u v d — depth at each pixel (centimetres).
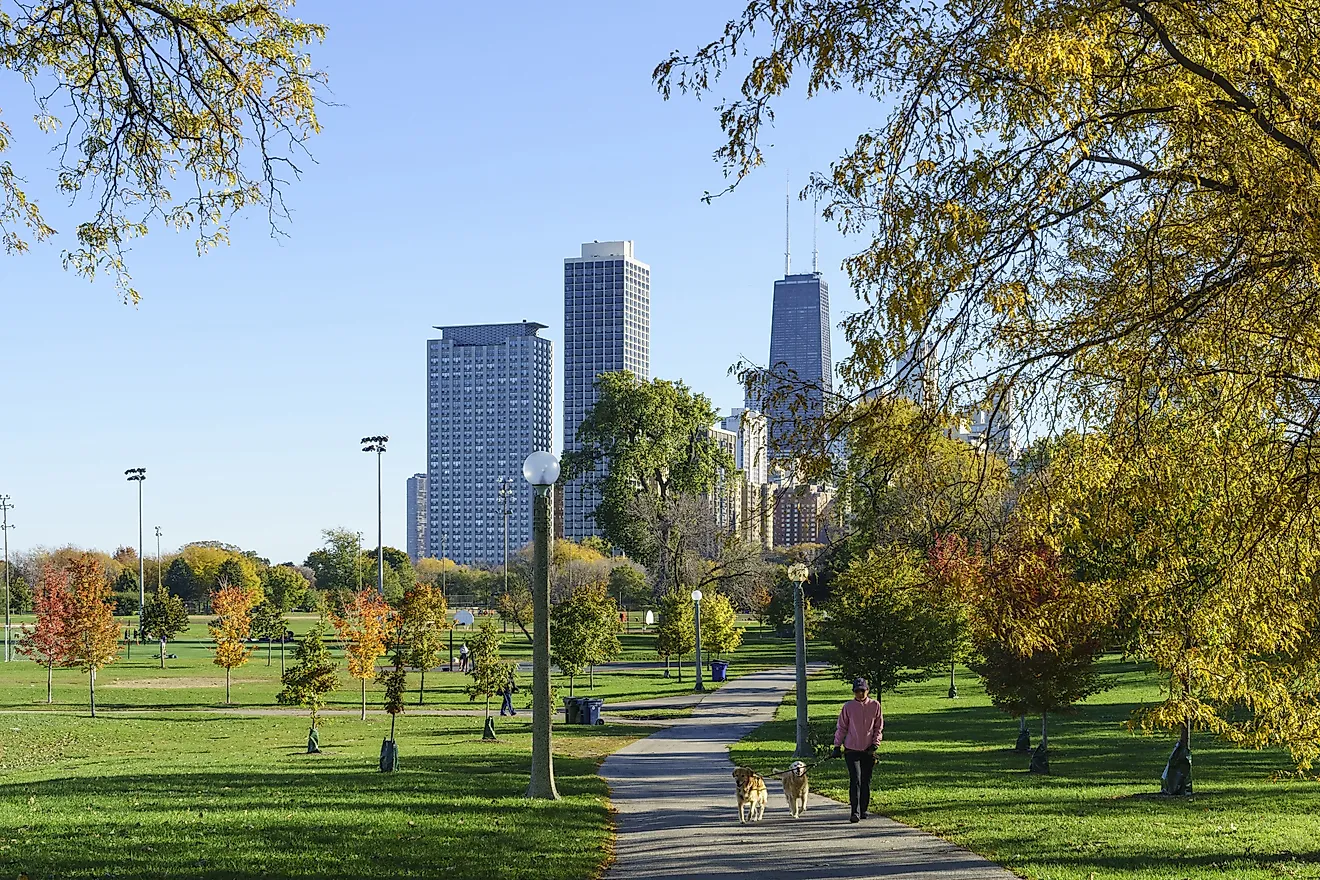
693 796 1912
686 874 1172
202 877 1086
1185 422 937
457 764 2359
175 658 8406
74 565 5800
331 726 3806
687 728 3616
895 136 840
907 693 5019
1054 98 795
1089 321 862
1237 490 937
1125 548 1087
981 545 1001
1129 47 852
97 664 4484
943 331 835
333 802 1638
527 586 10175
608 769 2394
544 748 1775
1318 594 1001
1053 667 2286
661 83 898
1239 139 799
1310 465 881
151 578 15462
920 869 1175
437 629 5109
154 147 1038
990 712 4028
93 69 1001
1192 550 1045
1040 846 1305
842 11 836
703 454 7675
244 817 1477
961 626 3534
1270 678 1151
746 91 852
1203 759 2597
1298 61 773
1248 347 868
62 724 3819
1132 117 847
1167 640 1136
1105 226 907
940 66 816
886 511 949
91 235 1060
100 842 1267
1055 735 3250
